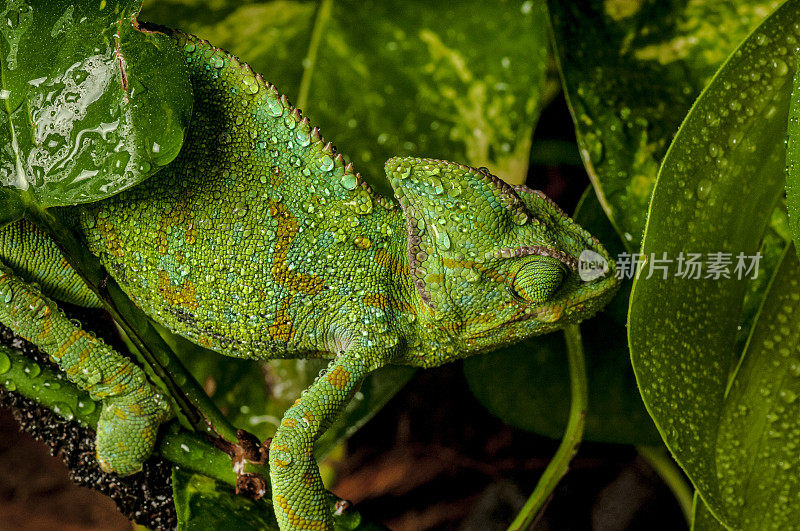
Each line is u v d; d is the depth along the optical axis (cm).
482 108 44
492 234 39
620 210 42
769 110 38
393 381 45
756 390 40
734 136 38
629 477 51
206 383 45
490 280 39
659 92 43
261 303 40
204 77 39
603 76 43
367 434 54
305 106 44
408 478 53
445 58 45
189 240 40
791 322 40
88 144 37
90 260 39
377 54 45
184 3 45
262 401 45
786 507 39
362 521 40
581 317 40
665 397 38
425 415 53
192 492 39
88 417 40
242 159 39
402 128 44
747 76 37
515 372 46
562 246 39
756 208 39
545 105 50
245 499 40
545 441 52
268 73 45
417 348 40
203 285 40
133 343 39
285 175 39
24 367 39
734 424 40
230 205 39
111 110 37
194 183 39
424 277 39
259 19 45
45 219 38
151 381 39
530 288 39
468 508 52
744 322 42
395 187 39
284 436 39
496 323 40
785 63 37
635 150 42
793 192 36
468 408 53
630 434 46
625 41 43
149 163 37
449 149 44
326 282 40
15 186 37
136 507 40
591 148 42
